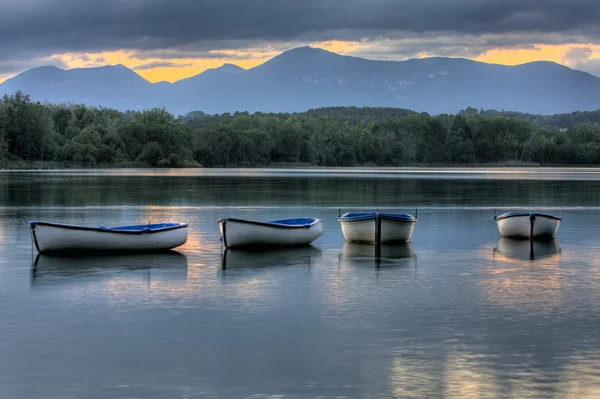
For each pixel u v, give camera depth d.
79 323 20.30
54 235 32.34
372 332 19.50
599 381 15.70
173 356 17.38
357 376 16.02
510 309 22.27
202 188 93.56
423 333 19.41
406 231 37.88
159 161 190.38
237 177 133.00
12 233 42.00
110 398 14.75
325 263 31.05
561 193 86.69
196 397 14.80
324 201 71.50
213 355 17.47
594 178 136.62
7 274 27.80
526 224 39.62
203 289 25.12
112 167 183.38
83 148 178.62
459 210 61.25
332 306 22.55
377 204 67.88
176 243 34.16
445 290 25.16
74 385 15.45
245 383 15.59
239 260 31.70
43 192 82.62
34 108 177.25
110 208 61.31
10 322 20.36
